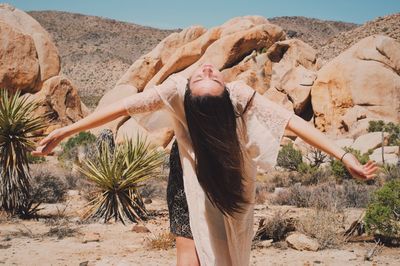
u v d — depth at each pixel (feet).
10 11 126.93
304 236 22.53
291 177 64.49
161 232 26.96
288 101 113.29
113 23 570.46
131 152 33.83
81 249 22.40
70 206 37.37
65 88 118.21
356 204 38.93
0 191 31.86
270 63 116.88
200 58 123.54
